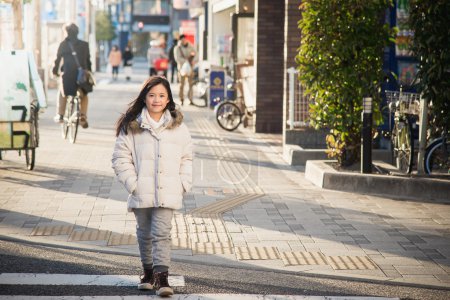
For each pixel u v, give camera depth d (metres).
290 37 18.45
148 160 7.67
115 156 7.69
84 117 19.16
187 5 38.94
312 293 7.95
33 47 28.88
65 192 12.95
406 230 10.68
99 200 12.34
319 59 14.08
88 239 9.98
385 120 16.91
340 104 14.10
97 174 14.66
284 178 14.57
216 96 25.22
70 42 18.91
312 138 17.81
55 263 8.91
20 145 14.29
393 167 14.05
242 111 23.33
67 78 18.77
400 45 17.41
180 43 30.88
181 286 8.10
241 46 25.31
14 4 23.25
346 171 13.88
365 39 13.77
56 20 39.97
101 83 46.22
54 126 22.27
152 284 7.97
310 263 9.04
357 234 10.41
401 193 12.87
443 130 13.34
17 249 9.49
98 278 8.35
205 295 7.80
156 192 7.61
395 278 8.52
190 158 7.85
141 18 109.94
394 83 17.02
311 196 12.86
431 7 12.66
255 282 8.31
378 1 13.77
